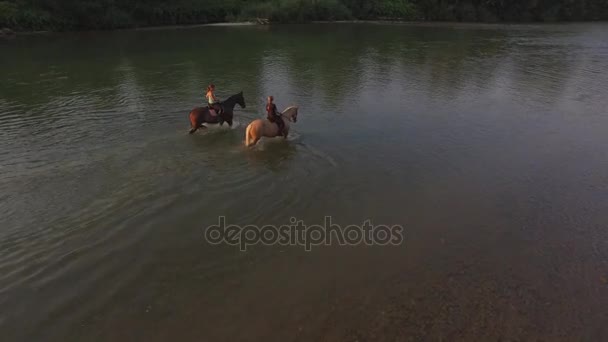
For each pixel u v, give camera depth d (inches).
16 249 305.0
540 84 877.2
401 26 2146.9
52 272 283.0
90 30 1862.7
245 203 378.9
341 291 275.0
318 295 271.1
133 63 1096.2
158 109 660.7
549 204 392.2
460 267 300.7
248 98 747.4
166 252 309.3
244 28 1979.6
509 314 257.6
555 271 298.0
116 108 667.4
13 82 866.1
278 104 709.9
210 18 2215.8
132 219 347.3
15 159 455.8
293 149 504.4
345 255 313.1
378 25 2181.3
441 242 331.0
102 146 498.3
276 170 445.1
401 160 483.8
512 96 780.6
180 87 826.2
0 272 280.4
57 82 869.2
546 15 2645.2
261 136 499.8
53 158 459.5
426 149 518.0
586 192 415.5
